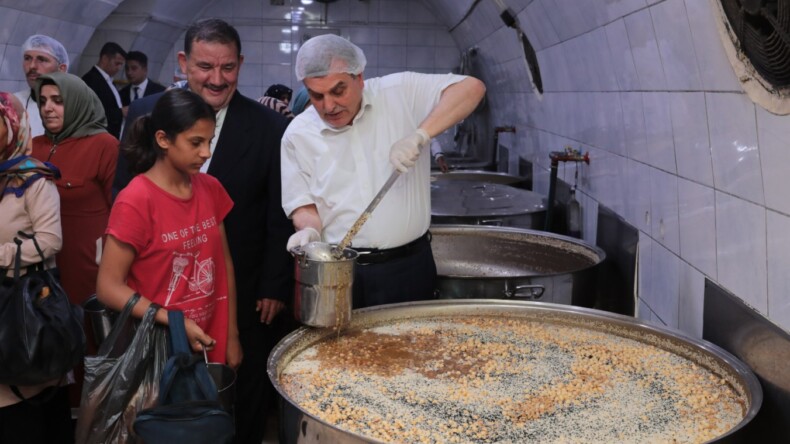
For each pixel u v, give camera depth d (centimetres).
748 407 167
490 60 625
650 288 266
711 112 201
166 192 222
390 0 848
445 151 785
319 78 223
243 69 864
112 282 216
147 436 195
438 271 331
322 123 246
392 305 234
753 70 169
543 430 164
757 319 176
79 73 718
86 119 327
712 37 189
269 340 286
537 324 233
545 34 390
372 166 245
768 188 168
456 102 234
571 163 394
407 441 160
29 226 246
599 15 281
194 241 228
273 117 276
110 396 209
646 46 243
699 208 214
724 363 187
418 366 201
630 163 286
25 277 237
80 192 324
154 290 223
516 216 367
